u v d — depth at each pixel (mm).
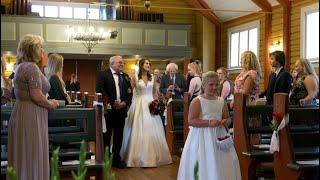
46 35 13438
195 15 15531
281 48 12078
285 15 11734
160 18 14906
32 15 13578
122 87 5754
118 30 14078
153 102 6000
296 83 4898
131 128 5984
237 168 3736
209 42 15172
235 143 4309
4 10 13516
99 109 3629
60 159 3633
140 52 14273
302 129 4113
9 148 3078
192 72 6625
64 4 15000
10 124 3074
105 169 914
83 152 929
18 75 3033
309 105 4613
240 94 4223
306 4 11023
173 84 7965
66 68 15219
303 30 11102
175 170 5645
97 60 15406
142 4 14930
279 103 3744
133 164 5867
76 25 13641
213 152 3615
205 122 3652
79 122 3895
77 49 13633
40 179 3080
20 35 13305
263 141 4691
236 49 14477
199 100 3734
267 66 12586
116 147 5793
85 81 15359
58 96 5078
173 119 6770
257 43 13188
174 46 14625
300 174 3504
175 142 6805
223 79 6699
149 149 5895
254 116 4227
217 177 3574
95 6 15227
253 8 13117
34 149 3043
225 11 14148
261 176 4621
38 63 3324
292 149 3627
